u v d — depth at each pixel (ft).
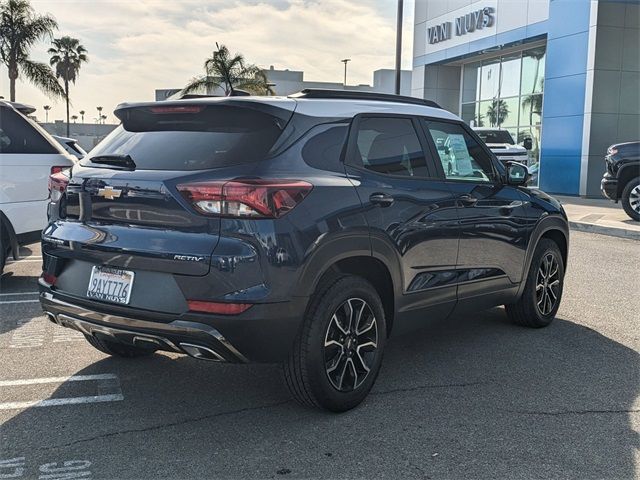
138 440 10.89
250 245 10.41
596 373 14.37
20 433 11.09
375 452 10.53
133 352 14.98
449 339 16.89
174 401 12.58
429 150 14.34
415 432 11.27
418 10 92.73
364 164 12.64
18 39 92.84
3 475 9.66
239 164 10.94
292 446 10.71
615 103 63.46
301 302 10.85
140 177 11.16
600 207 53.57
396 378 13.93
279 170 10.96
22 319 18.26
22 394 12.82
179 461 10.18
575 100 65.21
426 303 13.85
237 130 11.56
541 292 17.80
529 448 10.73
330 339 11.56
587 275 25.81
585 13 63.31
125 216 11.29
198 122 12.06
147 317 10.71
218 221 10.48
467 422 11.70
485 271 15.47
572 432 11.35
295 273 10.69
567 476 9.86
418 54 93.35
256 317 10.38
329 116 12.32
